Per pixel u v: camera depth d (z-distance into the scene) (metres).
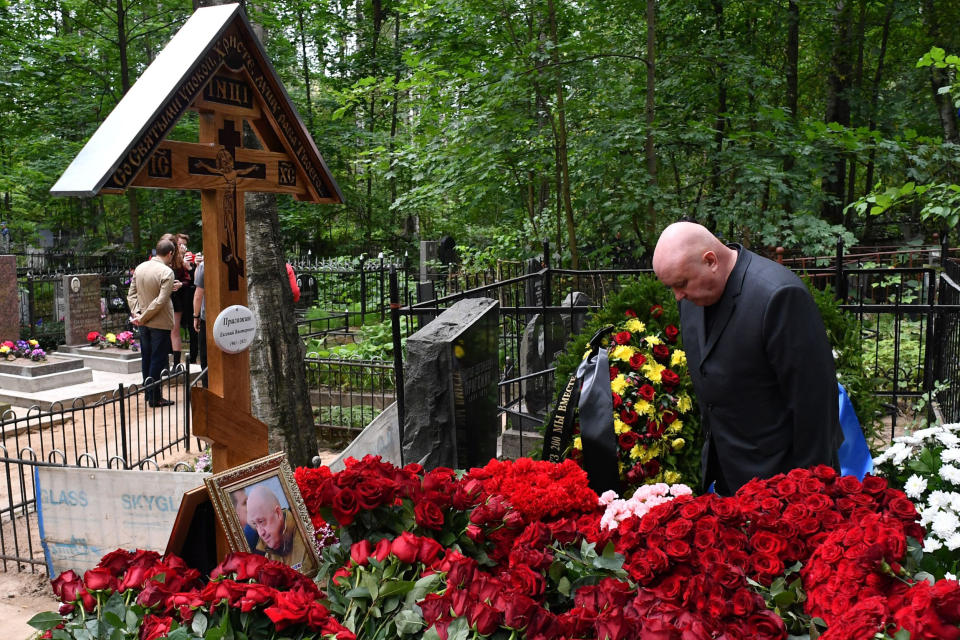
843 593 1.85
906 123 18.64
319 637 1.97
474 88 11.12
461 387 4.43
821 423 2.92
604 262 12.89
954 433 3.07
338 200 3.15
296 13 24.47
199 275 9.90
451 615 1.89
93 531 4.73
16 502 6.48
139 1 21.28
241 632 1.98
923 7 17.17
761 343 2.96
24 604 4.73
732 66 12.23
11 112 21.41
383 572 2.12
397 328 5.48
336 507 2.34
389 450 5.34
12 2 20.11
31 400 9.68
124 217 26.03
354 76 24.38
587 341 4.41
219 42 2.48
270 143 2.87
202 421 2.50
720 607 1.84
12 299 11.63
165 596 2.06
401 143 13.18
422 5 11.88
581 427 3.71
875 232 19.95
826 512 2.19
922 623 1.63
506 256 14.41
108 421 9.16
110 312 15.49
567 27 12.66
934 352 7.60
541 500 2.60
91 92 23.22
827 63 18.47
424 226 27.19
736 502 2.31
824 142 10.53
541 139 11.44
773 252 12.52
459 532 2.41
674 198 11.54
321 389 9.67
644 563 1.99
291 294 5.97
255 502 2.45
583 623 1.85
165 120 2.29
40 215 25.28
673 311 4.18
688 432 3.95
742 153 11.17
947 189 5.82
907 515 2.17
